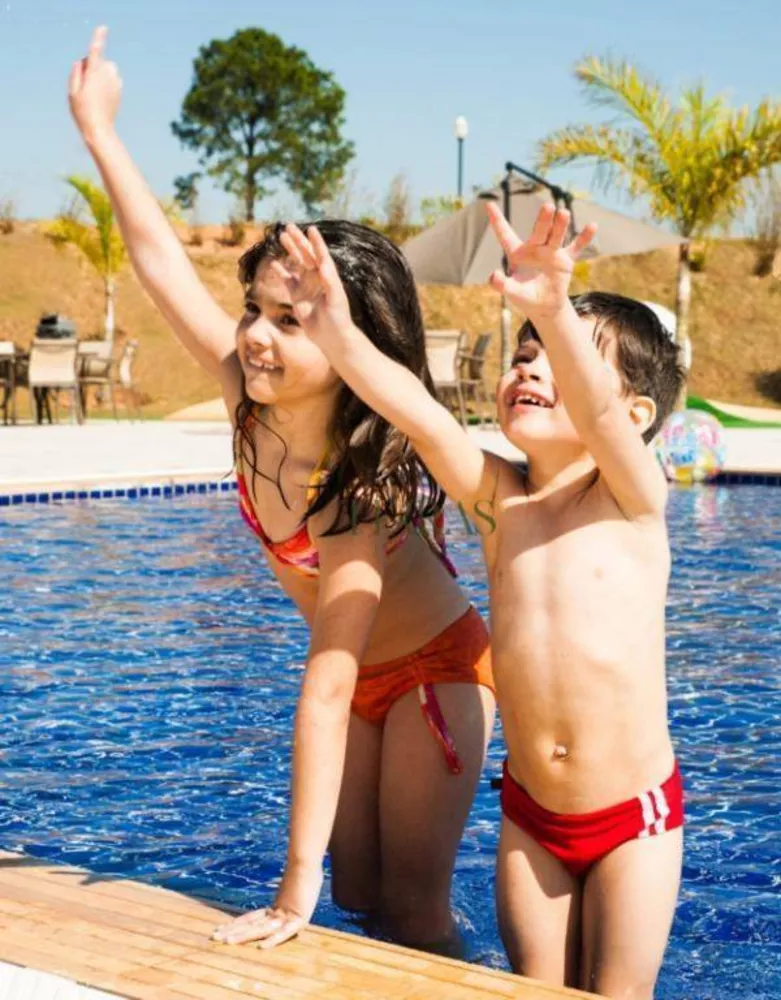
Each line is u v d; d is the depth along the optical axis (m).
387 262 2.22
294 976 1.82
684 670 4.99
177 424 20.56
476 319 31.11
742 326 30.44
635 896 2.07
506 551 2.15
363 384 2.01
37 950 1.91
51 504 10.13
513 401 2.13
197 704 4.49
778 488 11.66
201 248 35.34
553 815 2.13
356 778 2.58
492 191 15.53
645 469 2.06
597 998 1.74
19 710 4.41
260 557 7.65
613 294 2.28
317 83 57.16
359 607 2.16
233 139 56.75
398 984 1.79
